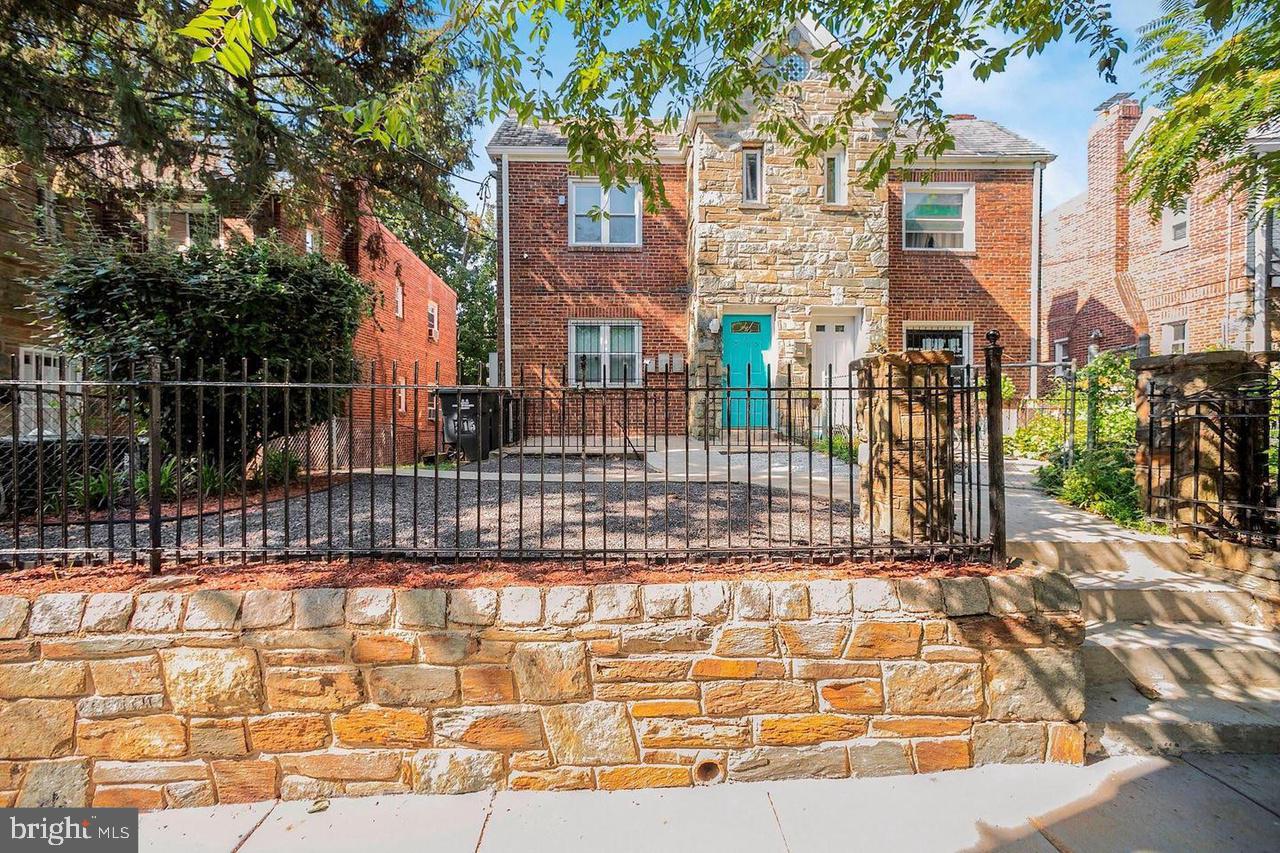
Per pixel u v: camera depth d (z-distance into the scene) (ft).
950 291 37.88
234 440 17.24
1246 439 12.66
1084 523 14.66
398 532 12.62
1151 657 10.34
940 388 11.04
